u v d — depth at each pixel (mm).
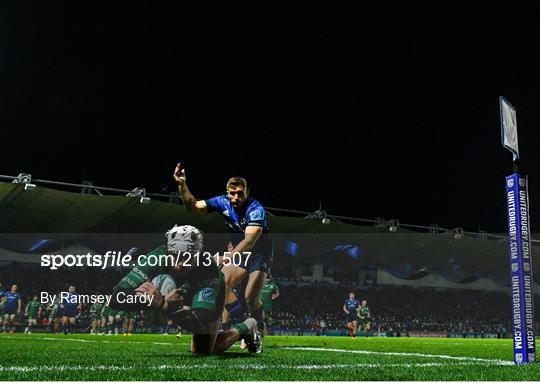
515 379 3438
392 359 5375
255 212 5875
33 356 4715
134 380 3066
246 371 3617
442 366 4426
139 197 26469
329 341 14039
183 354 5273
